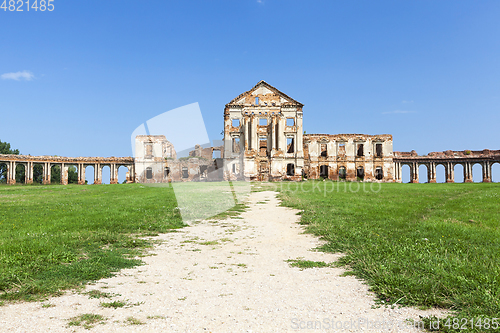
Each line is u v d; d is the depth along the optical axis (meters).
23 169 84.19
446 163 76.44
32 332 4.93
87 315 5.55
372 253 9.40
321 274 8.11
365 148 73.25
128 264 8.84
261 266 8.90
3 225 13.88
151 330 5.06
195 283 7.40
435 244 10.04
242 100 67.69
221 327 5.18
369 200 23.77
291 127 67.12
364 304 6.14
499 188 34.09
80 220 15.17
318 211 18.41
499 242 10.23
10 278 7.07
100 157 74.56
